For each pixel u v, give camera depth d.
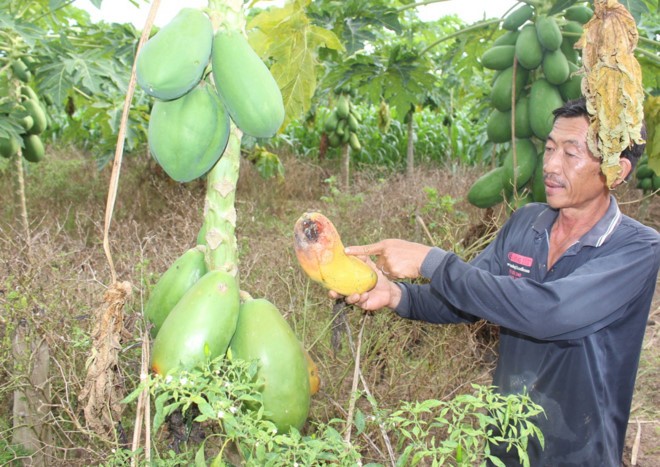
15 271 2.64
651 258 1.79
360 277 1.84
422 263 1.82
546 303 1.67
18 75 5.45
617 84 1.60
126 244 3.91
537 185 3.95
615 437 1.98
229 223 1.79
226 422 1.36
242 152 9.55
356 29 4.21
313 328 3.52
